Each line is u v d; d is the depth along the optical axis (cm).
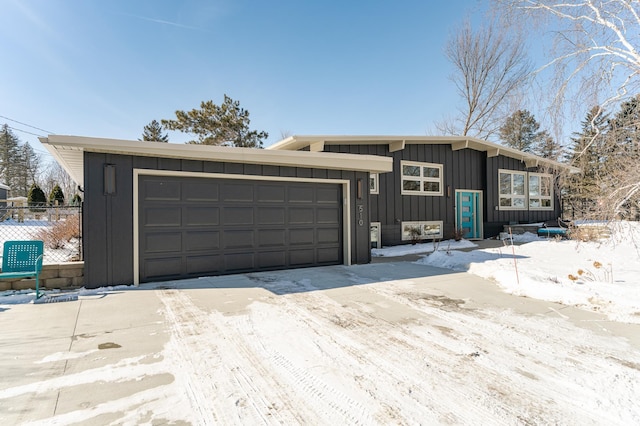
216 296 483
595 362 279
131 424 195
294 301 462
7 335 330
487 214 1349
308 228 726
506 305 449
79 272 521
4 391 228
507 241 1231
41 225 1246
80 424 194
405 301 466
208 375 255
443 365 273
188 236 596
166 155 554
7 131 3925
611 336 337
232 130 1966
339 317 395
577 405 216
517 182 1468
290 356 289
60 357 282
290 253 703
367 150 1094
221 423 198
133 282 543
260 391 233
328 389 236
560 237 1119
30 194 2320
